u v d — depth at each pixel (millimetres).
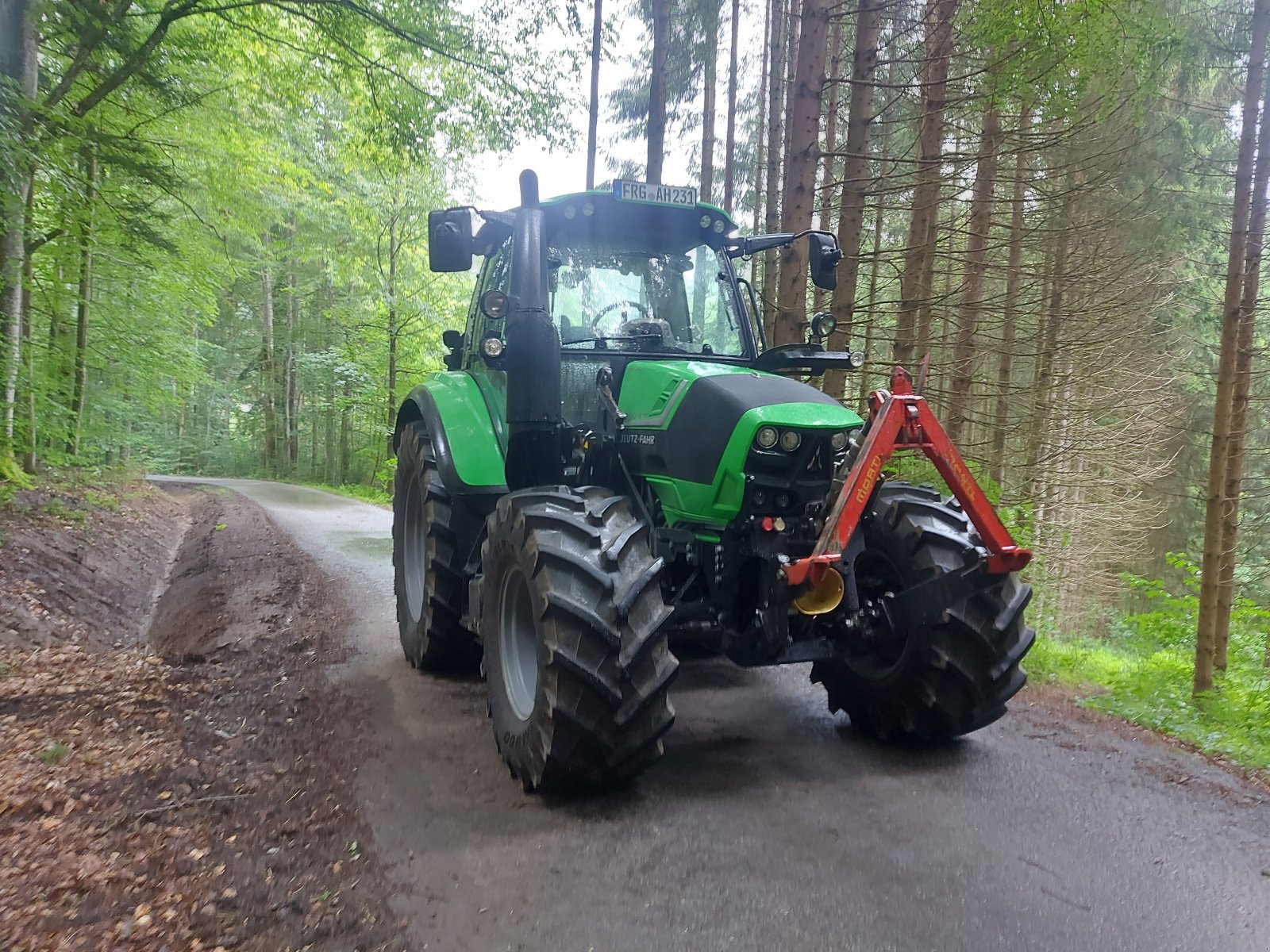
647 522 3512
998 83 6930
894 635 3547
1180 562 10906
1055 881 2531
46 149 8156
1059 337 12031
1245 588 14609
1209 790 3227
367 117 12227
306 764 3463
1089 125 7734
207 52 10922
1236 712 5156
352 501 18375
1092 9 6082
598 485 4035
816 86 7059
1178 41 6832
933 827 2889
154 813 2959
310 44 11312
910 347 8711
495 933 2262
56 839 2713
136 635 7281
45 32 9094
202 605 7426
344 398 26203
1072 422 12992
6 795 3016
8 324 9602
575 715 2900
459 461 4371
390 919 2316
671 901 2416
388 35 11094
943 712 3463
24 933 2170
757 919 2322
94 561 8625
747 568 3412
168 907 2348
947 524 3553
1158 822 2938
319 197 19828
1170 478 16000
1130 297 12227
